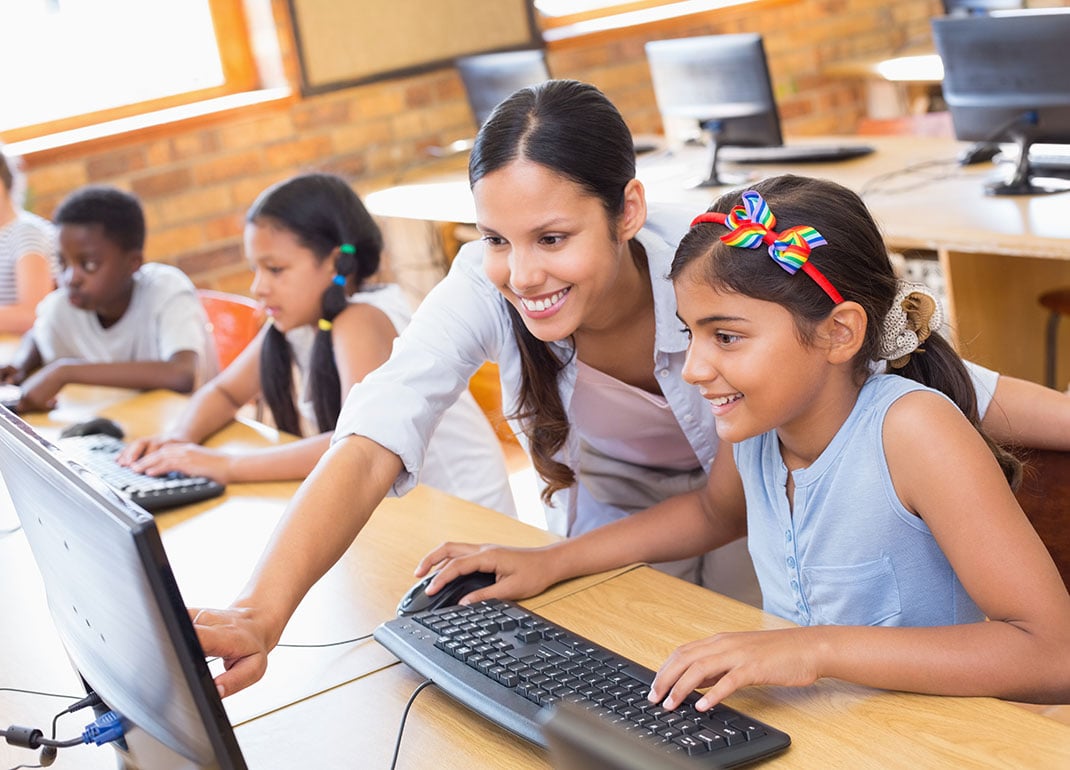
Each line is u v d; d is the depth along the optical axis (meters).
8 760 1.25
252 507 1.89
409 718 1.22
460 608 1.38
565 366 1.62
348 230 2.13
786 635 1.17
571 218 1.31
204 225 4.59
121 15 4.52
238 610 1.24
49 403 2.59
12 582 1.72
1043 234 2.66
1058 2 5.44
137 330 2.82
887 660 1.14
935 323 1.29
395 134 4.96
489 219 1.33
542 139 1.29
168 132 4.46
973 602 1.28
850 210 1.23
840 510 1.28
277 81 4.73
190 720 0.88
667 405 1.67
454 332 1.54
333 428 2.15
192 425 2.26
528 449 1.75
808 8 5.99
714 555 1.86
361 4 4.81
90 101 4.48
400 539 1.69
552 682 1.17
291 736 1.22
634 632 1.35
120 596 0.89
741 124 3.68
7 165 3.50
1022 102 3.01
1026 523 1.18
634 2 5.67
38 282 3.42
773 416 1.22
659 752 0.62
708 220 1.23
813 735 1.10
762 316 1.19
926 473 1.20
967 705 1.13
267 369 2.27
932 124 4.03
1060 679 1.13
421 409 1.49
